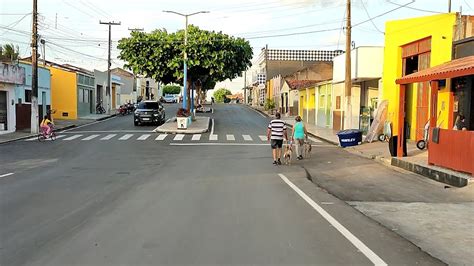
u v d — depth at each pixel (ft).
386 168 53.01
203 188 37.52
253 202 31.81
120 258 19.27
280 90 215.51
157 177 43.52
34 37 98.12
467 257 20.62
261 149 72.74
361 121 98.17
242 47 131.85
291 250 20.66
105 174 45.39
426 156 57.00
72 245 21.08
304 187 38.73
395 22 79.10
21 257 19.35
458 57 61.93
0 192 34.99
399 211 30.27
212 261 19.01
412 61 78.74
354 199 34.73
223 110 213.66
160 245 21.17
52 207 29.48
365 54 91.45
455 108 58.49
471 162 40.75
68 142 81.82
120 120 146.51
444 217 28.60
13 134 94.89
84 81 165.48
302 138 61.16
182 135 96.58
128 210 28.71
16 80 101.30
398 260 19.66
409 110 77.36
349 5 83.66
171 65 126.93
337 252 20.53
